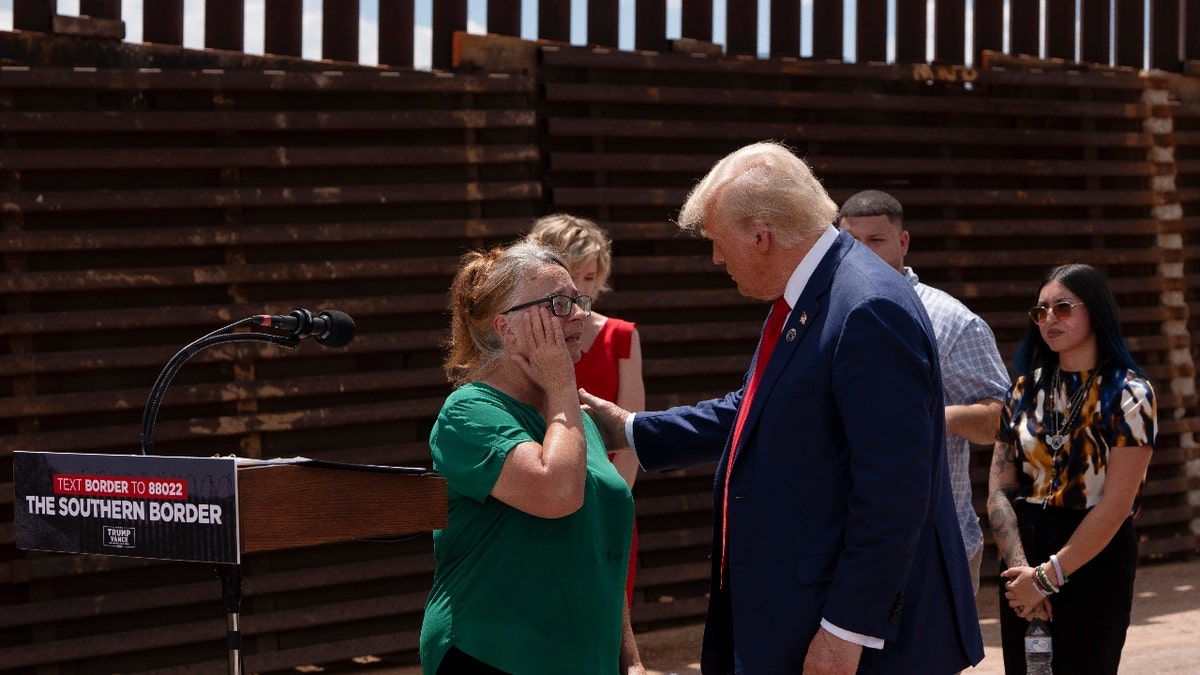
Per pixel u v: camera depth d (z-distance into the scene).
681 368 7.34
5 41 6.03
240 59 6.54
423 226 6.77
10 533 5.95
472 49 7.04
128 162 6.18
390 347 6.70
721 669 3.51
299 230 6.52
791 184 3.28
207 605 6.38
